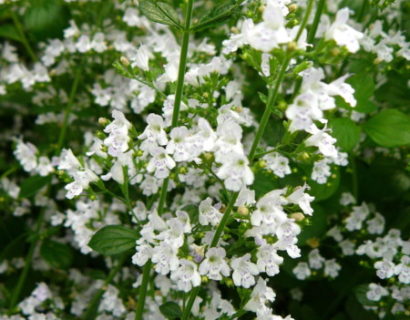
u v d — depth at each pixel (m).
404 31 0.35
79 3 0.37
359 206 0.34
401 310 0.30
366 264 0.32
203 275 0.25
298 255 0.25
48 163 0.36
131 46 0.37
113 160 0.28
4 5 0.37
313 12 0.35
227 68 0.33
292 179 0.32
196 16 0.38
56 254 0.35
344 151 0.31
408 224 0.33
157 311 0.31
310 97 0.22
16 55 0.43
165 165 0.25
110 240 0.27
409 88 0.34
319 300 0.35
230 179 0.23
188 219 0.25
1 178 0.38
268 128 0.31
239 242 0.26
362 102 0.31
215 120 0.28
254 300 0.26
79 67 0.38
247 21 0.24
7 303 0.36
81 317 0.35
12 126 0.45
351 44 0.23
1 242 0.38
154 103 0.33
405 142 0.30
